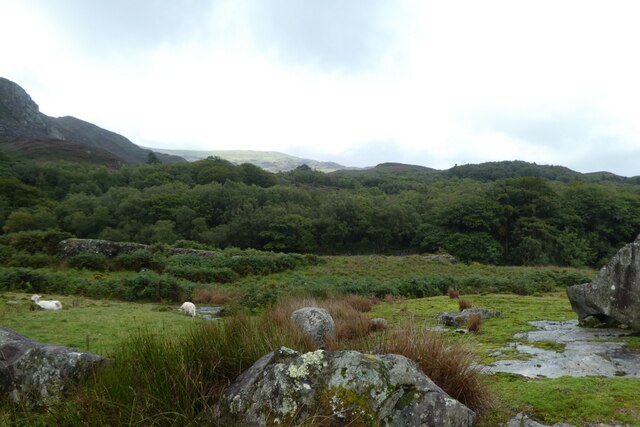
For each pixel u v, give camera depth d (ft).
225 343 14.20
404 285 64.23
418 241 222.89
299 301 36.42
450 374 13.50
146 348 13.98
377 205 261.65
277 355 12.08
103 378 13.14
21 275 61.05
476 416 12.73
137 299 57.98
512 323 30.01
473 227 202.39
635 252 25.29
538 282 75.77
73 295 58.13
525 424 12.33
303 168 514.68
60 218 218.59
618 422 12.37
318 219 232.12
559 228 203.92
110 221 214.90
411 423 10.74
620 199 223.30
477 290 64.90
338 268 98.22
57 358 15.21
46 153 468.75
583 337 24.62
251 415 10.85
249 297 51.16
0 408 14.25
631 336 24.44
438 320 33.09
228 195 246.88
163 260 84.12
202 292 60.39
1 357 15.97
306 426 10.30
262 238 215.31
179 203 226.38
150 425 10.61
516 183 220.23
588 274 103.55
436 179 461.37
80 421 11.20
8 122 623.36
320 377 11.25
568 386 15.20
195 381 11.98
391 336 16.35
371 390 10.94
